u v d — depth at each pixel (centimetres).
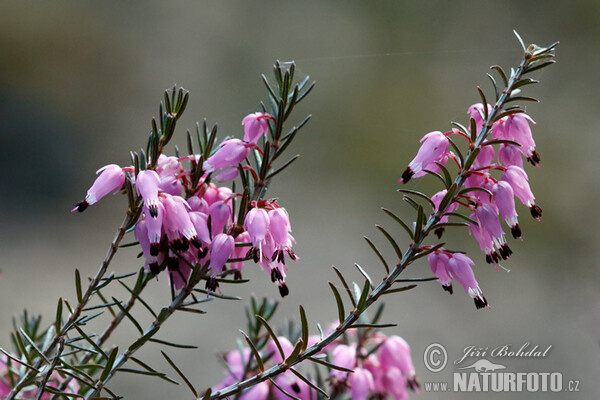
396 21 1670
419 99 1483
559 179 1270
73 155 1301
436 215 240
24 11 1526
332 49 1628
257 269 925
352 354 313
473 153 238
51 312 844
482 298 247
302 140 1352
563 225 1179
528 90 1394
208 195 268
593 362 734
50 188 1198
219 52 1612
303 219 1166
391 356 327
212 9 1695
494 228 240
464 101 1479
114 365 254
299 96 269
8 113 1348
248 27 1675
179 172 259
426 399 673
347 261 1042
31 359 280
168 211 241
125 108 1465
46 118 1355
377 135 1388
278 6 1694
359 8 1680
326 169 1309
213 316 839
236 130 1417
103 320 794
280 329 338
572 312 931
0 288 895
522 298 1010
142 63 1561
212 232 256
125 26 1625
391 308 905
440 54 1599
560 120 1363
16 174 1212
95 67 1519
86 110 1425
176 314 830
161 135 252
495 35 1609
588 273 1073
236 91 1531
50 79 1458
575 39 1516
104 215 1120
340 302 235
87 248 1040
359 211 1216
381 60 1585
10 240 1035
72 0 1576
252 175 262
